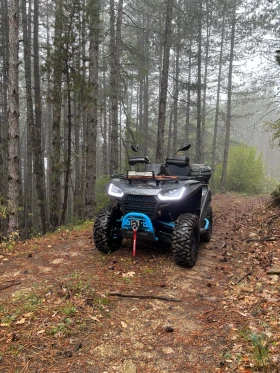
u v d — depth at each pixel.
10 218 9.00
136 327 3.06
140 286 4.05
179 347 2.74
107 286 3.98
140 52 18.19
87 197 12.34
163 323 3.14
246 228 8.12
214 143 27.42
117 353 2.64
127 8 25.00
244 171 24.86
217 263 5.13
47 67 10.77
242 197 19.55
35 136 15.28
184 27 22.62
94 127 12.16
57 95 11.34
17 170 9.11
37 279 4.22
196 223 4.85
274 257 5.25
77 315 3.19
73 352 2.62
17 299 3.54
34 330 2.89
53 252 5.59
